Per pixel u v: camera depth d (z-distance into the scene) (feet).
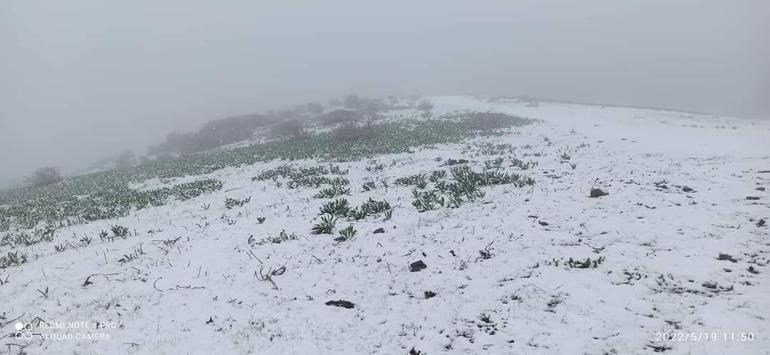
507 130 87.20
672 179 41.14
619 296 20.38
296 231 32.89
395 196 41.22
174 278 25.77
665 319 18.35
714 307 18.85
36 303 23.52
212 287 24.32
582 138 73.67
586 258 24.67
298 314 21.09
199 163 81.30
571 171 47.26
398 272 24.88
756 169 43.80
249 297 22.95
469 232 29.63
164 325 20.47
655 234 27.58
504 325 19.07
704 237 26.61
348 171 57.21
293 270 25.99
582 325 18.42
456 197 37.14
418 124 102.73
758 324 17.33
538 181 42.88
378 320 20.29
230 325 20.24
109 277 26.61
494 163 54.44
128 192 58.39
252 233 33.35
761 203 32.12
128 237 35.42
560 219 31.27
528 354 16.90
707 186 38.09
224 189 53.93
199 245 31.37
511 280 22.97
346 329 19.70
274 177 58.03
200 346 18.56
